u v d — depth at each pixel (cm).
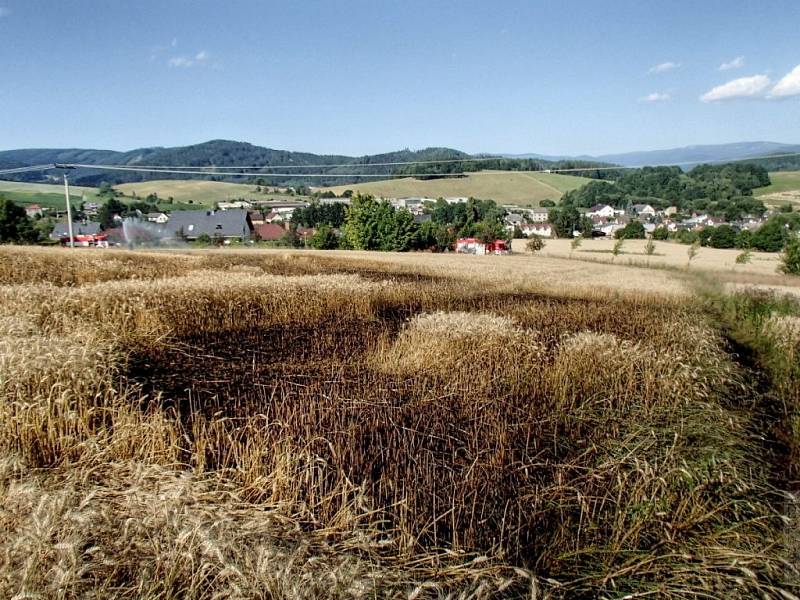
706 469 551
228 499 444
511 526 447
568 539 441
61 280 1811
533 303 1759
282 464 479
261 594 307
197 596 318
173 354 935
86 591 308
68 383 596
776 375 1027
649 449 611
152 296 1238
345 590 322
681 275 3488
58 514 351
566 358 891
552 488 510
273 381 800
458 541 427
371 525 428
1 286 1277
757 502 505
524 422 675
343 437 594
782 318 1533
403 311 1557
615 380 827
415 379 827
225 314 1284
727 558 422
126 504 395
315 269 2883
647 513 469
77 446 505
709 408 754
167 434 545
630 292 2252
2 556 320
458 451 590
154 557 338
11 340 703
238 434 574
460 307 1616
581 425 680
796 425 738
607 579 394
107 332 980
